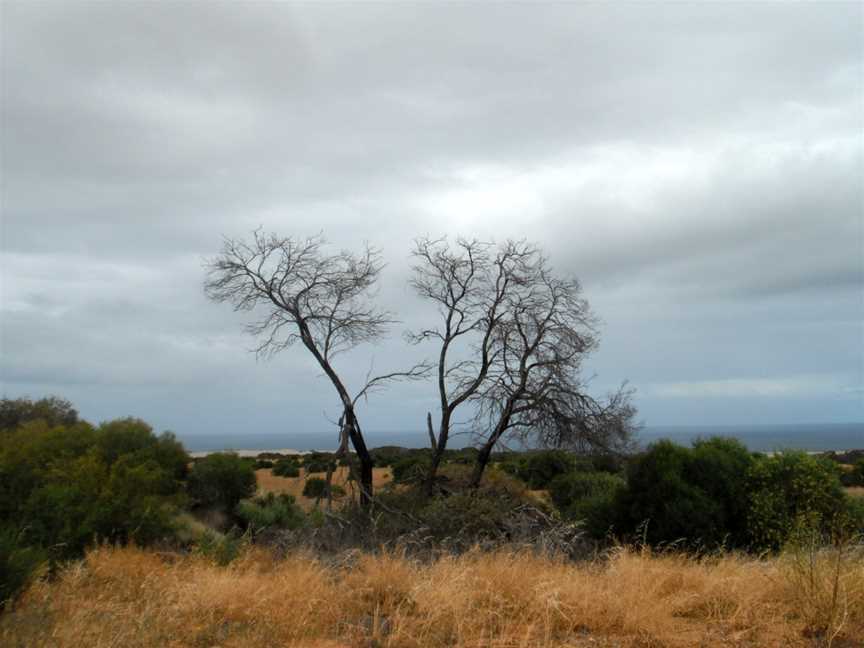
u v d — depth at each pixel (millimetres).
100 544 13156
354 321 22844
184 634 6652
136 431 28109
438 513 16844
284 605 7297
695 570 8562
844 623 5984
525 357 22250
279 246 22859
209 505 24766
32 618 6656
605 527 16516
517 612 7086
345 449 21000
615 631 6547
